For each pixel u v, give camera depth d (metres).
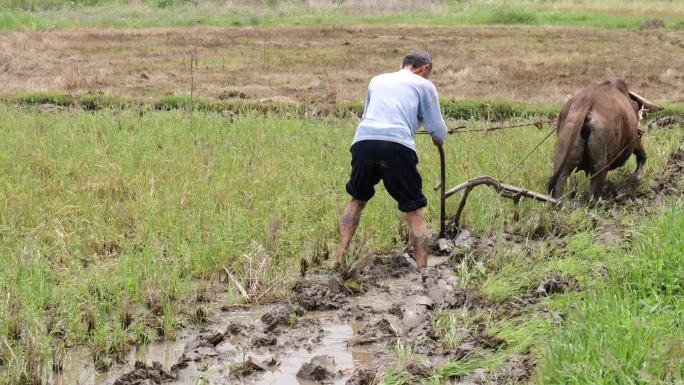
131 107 14.15
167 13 29.42
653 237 6.78
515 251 7.35
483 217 8.23
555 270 6.78
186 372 5.30
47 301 6.05
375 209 8.09
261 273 6.74
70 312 5.68
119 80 16.66
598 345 4.75
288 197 8.37
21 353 5.19
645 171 10.30
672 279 6.01
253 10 30.44
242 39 23.27
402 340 5.72
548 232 8.05
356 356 5.58
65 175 8.99
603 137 8.43
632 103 9.24
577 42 22.86
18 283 6.11
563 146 8.42
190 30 25.30
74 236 7.24
